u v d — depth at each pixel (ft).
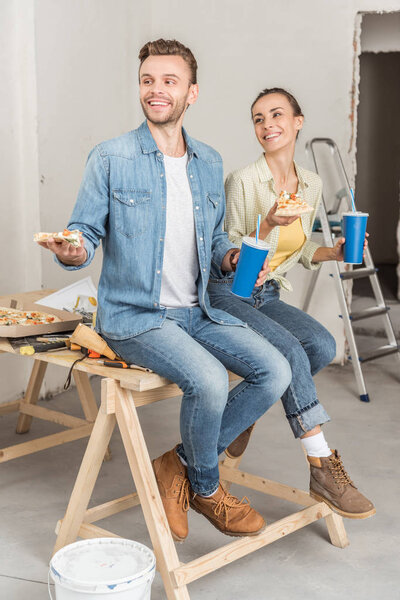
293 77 15.88
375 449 11.40
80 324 7.55
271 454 11.12
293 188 9.45
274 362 7.22
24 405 11.14
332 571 7.78
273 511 9.18
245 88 16.19
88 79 14.40
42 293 10.52
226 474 8.96
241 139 16.38
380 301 15.40
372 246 28.89
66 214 13.88
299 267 16.47
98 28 14.64
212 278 8.77
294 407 7.80
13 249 12.75
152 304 7.25
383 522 8.91
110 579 6.15
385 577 7.66
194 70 7.42
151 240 7.22
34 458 10.77
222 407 6.82
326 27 15.53
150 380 6.84
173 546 6.89
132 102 16.40
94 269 15.26
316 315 16.53
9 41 12.26
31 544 8.25
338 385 15.01
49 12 12.89
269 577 7.65
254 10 15.88
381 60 27.66
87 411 10.63
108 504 7.80
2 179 12.37
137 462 6.93
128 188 7.14
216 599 7.23
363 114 28.12
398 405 13.76
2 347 7.79
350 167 15.93
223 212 8.10
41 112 12.80
